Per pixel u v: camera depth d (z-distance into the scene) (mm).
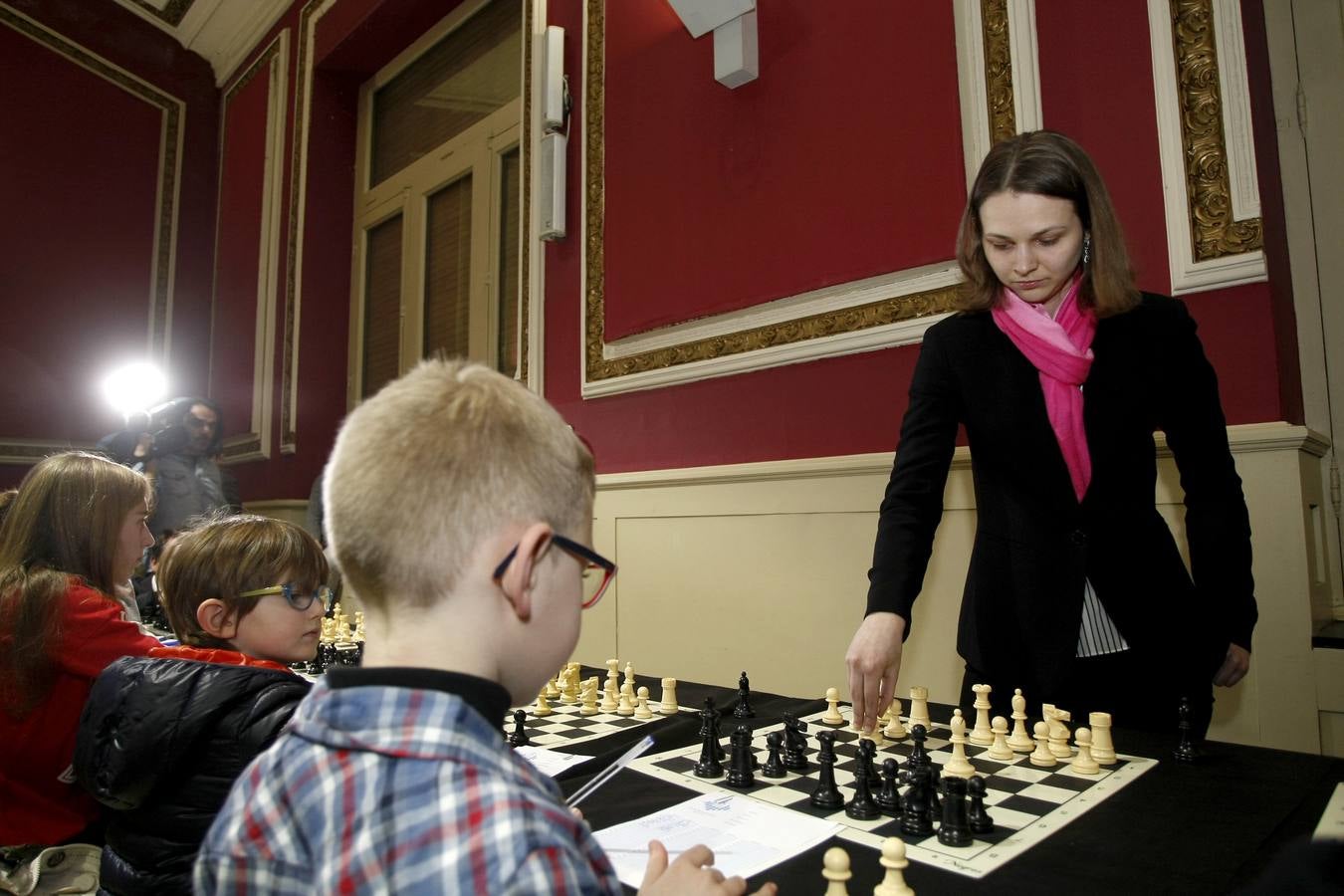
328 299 5758
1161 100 2041
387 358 5504
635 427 3264
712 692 1951
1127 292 1346
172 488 3645
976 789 1015
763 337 2809
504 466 636
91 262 6402
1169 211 2018
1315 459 2025
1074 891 802
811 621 2566
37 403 6129
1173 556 1391
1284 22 2443
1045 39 2260
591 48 3611
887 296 2488
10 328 6062
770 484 2697
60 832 1602
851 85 2609
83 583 1604
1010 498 1453
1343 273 2301
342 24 5461
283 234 5914
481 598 622
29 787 1575
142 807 1105
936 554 2301
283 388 5691
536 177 3816
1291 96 2420
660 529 3027
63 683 1562
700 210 3049
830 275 2631
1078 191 1330
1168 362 1373
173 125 6863
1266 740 1816
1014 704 1373
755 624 2715
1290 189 2389
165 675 1115
